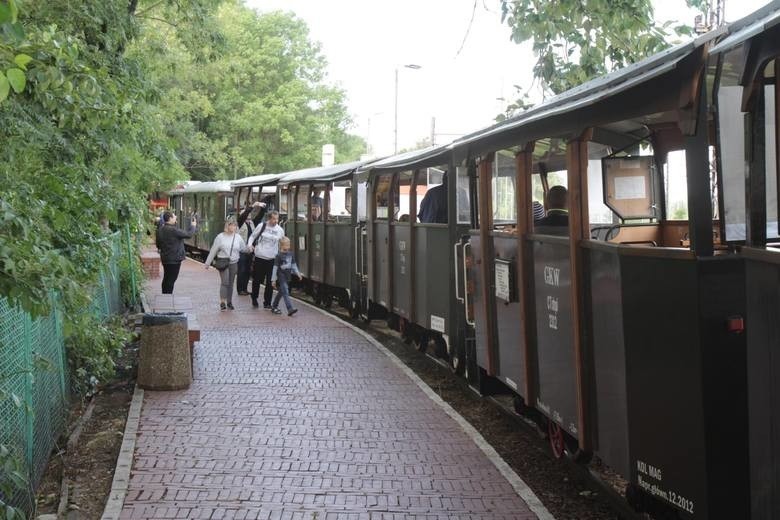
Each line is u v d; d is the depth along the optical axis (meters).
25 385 6.00
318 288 20.00
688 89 4.27
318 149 46.97
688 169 4.29
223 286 17.36
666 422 4.57
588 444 5.80
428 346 14.02
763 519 3.81
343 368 11.17
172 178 14.98
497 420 9.16
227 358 11.85
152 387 9.70
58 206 6.88
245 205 27.83
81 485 6.68
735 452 4.23
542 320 6.77
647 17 9.99
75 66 5.57
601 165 6.59
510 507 6.16
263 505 6.10
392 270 13.79
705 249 4.25
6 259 3.83
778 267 3.60
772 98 3.89
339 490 6.46
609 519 6.25
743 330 4.22
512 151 7.55
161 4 17.28
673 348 4.46
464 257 9.45
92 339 9.13
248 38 45.44
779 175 3.83
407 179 13.13
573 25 10.32
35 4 9.80
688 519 4.40
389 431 8.14
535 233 7.00
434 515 5.98
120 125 9.32
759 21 3.71
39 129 7.23
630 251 4.92
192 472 6.79
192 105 32.56
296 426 8.28
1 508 4.25
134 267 17.83
